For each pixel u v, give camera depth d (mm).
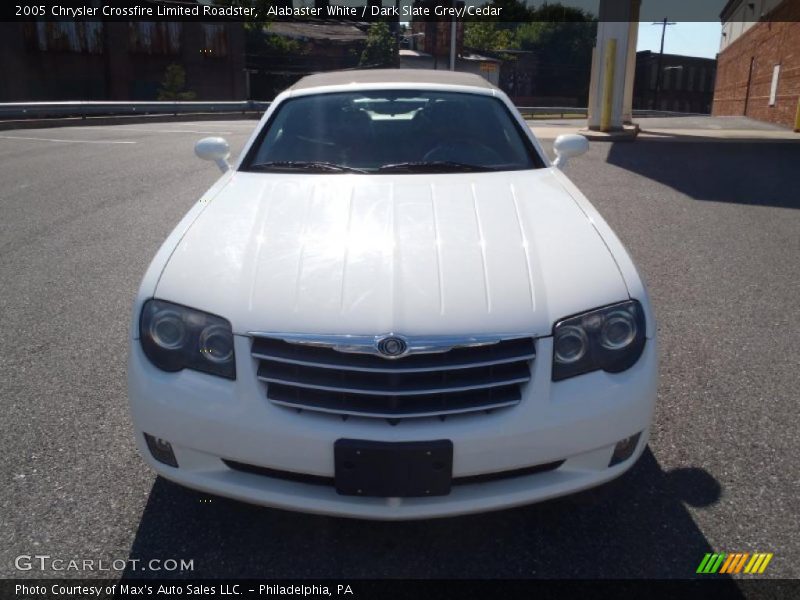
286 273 2072
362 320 1902
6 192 7254
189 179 7922
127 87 27172
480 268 2082
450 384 1856
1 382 3115
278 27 34969
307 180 2795
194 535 2178
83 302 4105
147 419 1998
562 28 51000
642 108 57250
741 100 27453
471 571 2029
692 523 2207
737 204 6527
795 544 2107
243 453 1916
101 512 2268
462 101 3428
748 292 4246
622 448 2031
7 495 2338
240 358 1932
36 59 25234
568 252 2191
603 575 2004
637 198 6777
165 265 2176
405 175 2871
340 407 1863
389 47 33219
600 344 1976
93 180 7906
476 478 1968
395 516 1922
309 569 2045
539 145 3293
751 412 2854
